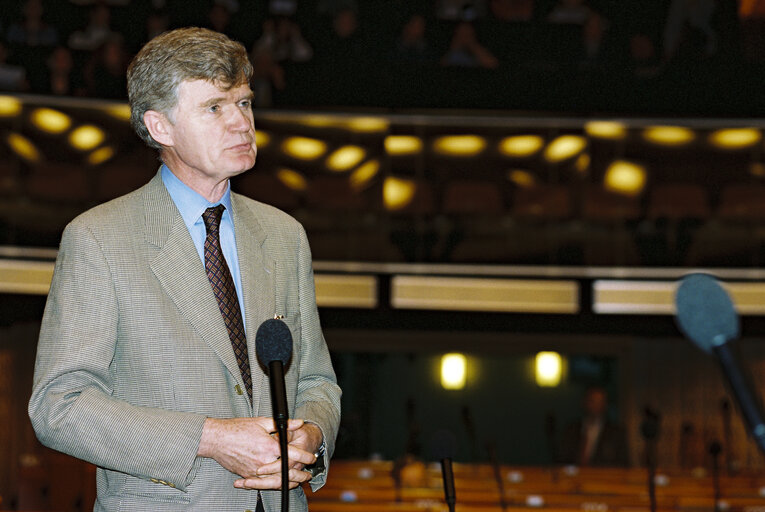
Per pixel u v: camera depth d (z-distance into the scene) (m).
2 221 9.34
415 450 8.40
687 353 10.79
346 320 10.26
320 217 10.30
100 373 1.92
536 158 10.42
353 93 10.30
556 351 10.85
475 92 10.34
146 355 1.94
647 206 10.39
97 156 9.59
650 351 10.84
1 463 9.27
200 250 2.08
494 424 11.58
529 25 10.52
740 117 10.12
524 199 10.43
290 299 2.15
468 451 11.55
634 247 10.42
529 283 10.41
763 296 10.20
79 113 9.54
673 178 10.36
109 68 9.84
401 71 10.36
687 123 10.16
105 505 1.96
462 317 10.33
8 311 9.31
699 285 1.10
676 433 10.69
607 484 7.07
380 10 10.52
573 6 10.54
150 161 9.67
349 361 11.48
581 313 10.39
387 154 10.36
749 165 10.26
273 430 1.87
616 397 11.03
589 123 10.29
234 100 2.05
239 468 1.84
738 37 10.23
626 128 10.30
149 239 2.02
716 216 10.31
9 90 9.41
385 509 5.91
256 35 10.39
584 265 10.43
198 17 10.30
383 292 10.31
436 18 10.59
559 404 11.45
